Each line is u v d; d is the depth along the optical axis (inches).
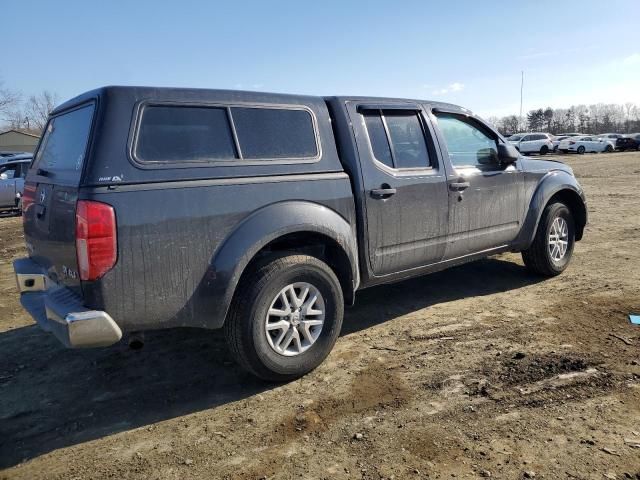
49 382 151.3
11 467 111.4
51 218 130.3
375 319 189.3
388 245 167.6
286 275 138.0
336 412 126.4
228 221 130.2
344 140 159.2
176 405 134.9
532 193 217.0
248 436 118.4
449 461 105.0
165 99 125.7
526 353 152.4
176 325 126.2
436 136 183.5
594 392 129.1
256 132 140.3
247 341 133.7
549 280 227.9
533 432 113.5
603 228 344.2
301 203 143.6
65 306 118.3
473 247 197.3
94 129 117.6
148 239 118.6
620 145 1582.2
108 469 108.9
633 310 183.5
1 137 2293.3
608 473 99.0
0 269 305.4
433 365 148.6
